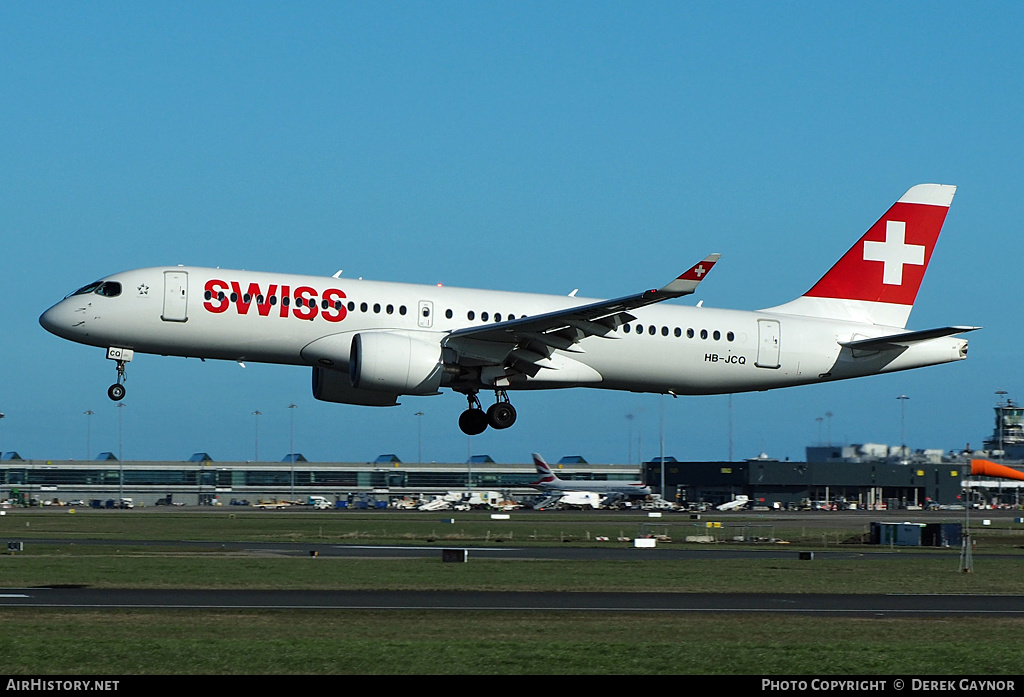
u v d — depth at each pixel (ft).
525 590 236.43
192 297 330.54
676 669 144.46
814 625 187.32
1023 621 197.98
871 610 212.43
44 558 303.89
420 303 347.77
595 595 229.04
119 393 339.77
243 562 297.33
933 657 154.30
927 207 406.82
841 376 394.73
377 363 330.75
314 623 179.52
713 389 382.63
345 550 363.15
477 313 352.28
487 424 375.25
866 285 402.93
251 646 153.28
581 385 369.71
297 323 336.29
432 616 190.29
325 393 365.61
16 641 154.81
